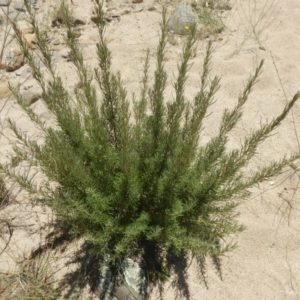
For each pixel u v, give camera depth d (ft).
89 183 7.91
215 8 16.88
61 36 14.85
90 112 8.02
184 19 15.43
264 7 17.08
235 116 8.03
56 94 7.92
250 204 10.19
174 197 7.89
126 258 8.36
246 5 17.20
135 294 8.08
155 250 8.96
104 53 7.36
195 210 8.09
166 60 14.11
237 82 13.38
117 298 8.14
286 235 9.64
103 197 8.21
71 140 8.45
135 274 8.25
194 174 8.31
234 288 8.70
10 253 9.00
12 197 9.98
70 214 7.55
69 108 8.29
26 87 12.80
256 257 9.23
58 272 8.70
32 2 16.28
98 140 8.07
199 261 9.02
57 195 7.97
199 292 8.57
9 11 15.74
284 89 13.28
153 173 8.18
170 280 8.66
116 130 8.57
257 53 14.58
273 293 8.67
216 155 8.34
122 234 8.01
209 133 11.82
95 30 15.43
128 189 7.75
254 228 9.71
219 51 14.65
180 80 6.82
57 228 9.41
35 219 9.61
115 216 8.29
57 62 13.78
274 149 11.46
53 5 16.31
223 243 9.35
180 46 14.85
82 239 9.22
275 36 15.43
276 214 10.04
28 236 9.30
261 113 12.46
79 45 14.47
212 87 7.00
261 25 16.05
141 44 14.80
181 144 7.85
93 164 8.27
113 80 8.11
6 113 12.01
